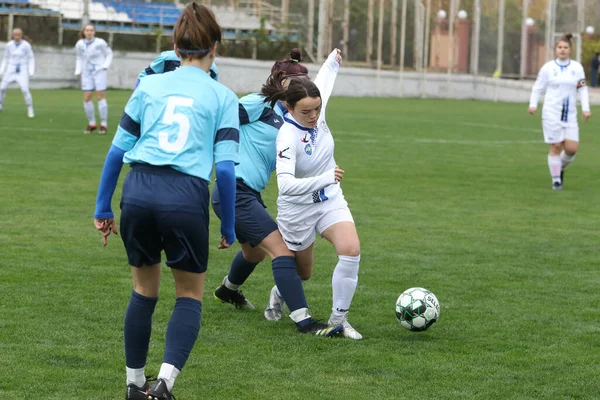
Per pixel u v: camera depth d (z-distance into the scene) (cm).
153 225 934
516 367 1164
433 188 2964
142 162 939
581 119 6800
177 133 934
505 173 3444
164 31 9262
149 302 984
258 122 1326
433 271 1752
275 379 1095
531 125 6081
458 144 4600
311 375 1114
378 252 1920
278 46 9462
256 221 1319
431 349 1240
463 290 1599
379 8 9712
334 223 1299
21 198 2467
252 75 9175
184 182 929
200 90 952
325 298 1531
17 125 4703
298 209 1298
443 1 9925
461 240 2086
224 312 1434
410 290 1326
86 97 4481
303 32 9650
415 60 9938
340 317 1304
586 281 1694
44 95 7481
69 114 5572
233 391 1047
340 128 5325
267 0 9638
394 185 3003
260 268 1775
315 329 1307
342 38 9681
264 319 1396
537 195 2884
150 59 8975
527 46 9875
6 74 5256
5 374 1077
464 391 1063
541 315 1437
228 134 952
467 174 3375
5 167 3072
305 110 1252
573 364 1181
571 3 9800
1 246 1850
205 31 958
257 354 1202
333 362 1172
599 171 3628
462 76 10000
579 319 1416
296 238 1319
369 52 9762
